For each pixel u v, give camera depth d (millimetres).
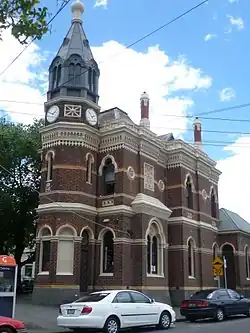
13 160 34094
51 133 27797
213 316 20469
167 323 17594
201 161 34281
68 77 29062
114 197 27266
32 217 35094
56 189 26594
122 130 27766
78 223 26234
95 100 29719
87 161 27922
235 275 35375
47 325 17844
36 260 26250
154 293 27047
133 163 28531
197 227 32719
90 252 26906
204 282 32094
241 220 39031
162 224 29109
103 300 15859
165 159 32156
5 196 33562
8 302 15641
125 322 16062
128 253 26562
